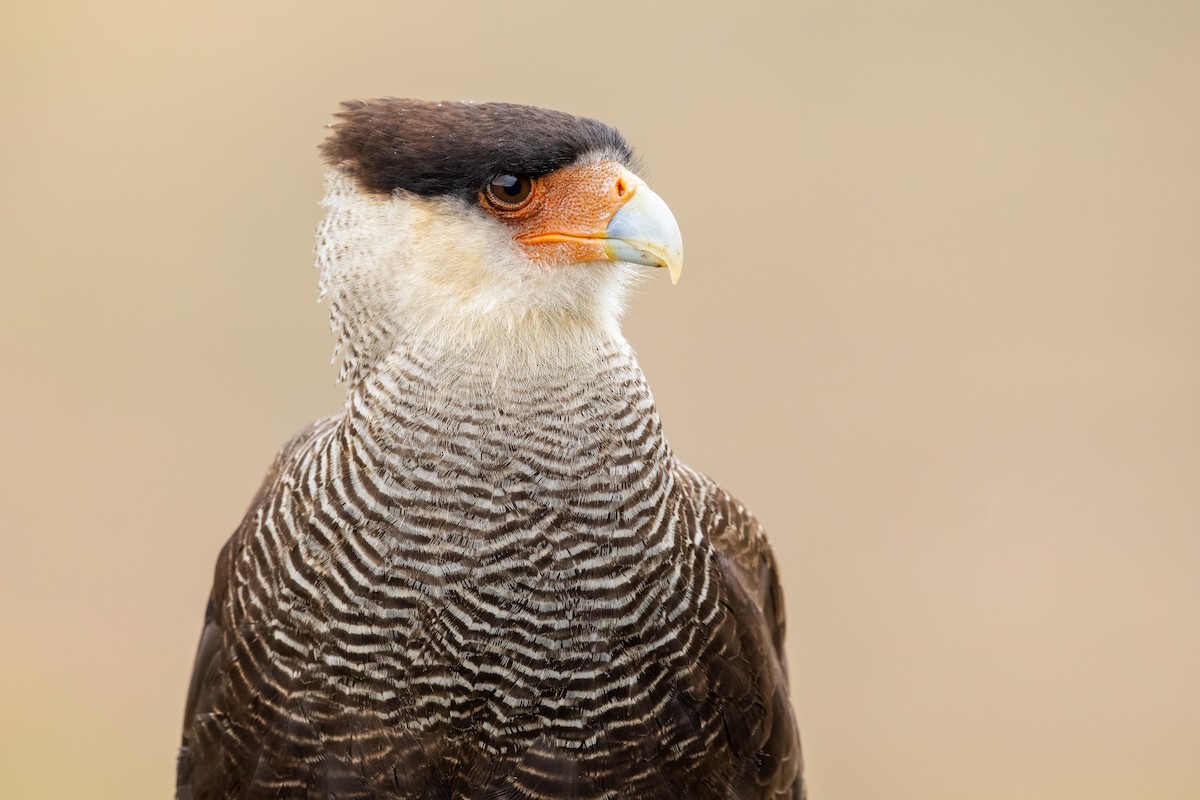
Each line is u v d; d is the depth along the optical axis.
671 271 10.52
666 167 24.47
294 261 23.31
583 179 10.59
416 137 10.46
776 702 11.55
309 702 10.46
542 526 10.32
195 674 11.39
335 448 10.52
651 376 21.77
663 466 10.72
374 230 10.58
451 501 10.26
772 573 12.36
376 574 10.29
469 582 10.28
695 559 10.84
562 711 10.49
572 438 10.39
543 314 10.50
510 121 10.57
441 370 10.34
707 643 10.83
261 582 10.61
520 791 10.59
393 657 10.34
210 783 10.90
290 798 10.62
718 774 11.00
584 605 10.40
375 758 10.49
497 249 10.48
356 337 10.68
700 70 25.28
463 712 10.45
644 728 10.63
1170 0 26.88
